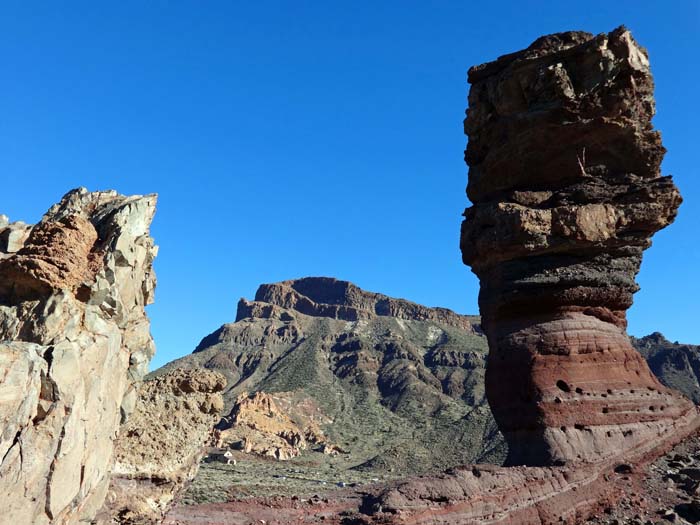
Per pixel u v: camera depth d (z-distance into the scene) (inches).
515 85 952.3
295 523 591.2
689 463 819.4
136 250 528.7
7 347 390.3
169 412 628.7
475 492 669.9
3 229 539.5
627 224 906.7
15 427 377.1
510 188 957.8
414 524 609.0
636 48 933.8
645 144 920.3
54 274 450.6
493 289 930.7
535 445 803.4
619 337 910.4
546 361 848.3
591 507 732.0
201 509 604.7
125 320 518.0
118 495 536.4
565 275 882.8
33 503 386.0
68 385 415.8
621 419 839.1
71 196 577.3
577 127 900.0
